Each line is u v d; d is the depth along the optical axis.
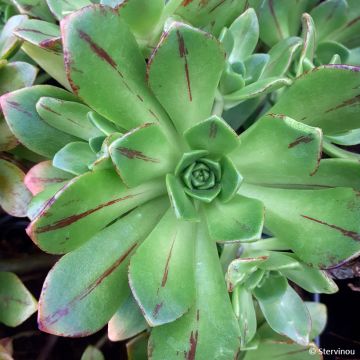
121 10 0.26
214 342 0.26
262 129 0.25
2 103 0.28
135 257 0.25
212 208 0.27
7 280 0.29
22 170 0.32
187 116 0.27
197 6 0.27
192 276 0.26
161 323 0.24
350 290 0.36
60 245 0.24
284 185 0.28
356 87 0.25
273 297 0.28
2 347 0.30
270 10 0.33
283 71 0.29
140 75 0.26
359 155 0.30
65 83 0.29
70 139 0.29
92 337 0.37
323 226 0.26
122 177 0.24
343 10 0.34
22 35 0.26
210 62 0.25
